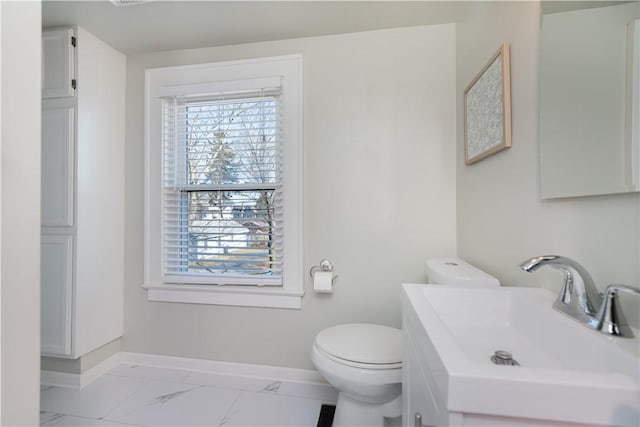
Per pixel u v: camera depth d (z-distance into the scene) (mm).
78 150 1516
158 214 1749
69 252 1512
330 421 1299
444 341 515
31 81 665
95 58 1607
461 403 405
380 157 1556
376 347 1107
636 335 523
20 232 644
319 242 1603
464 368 419
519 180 938
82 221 1535
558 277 765
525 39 901
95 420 1300
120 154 1766
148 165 1762
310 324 1606
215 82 1692
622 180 556
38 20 678
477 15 1263
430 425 534
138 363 1759
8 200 623
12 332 629
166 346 1738
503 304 809
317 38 1607
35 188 673
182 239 1770
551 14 760
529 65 879
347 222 1582
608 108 584
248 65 1664
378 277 1558
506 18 1015
